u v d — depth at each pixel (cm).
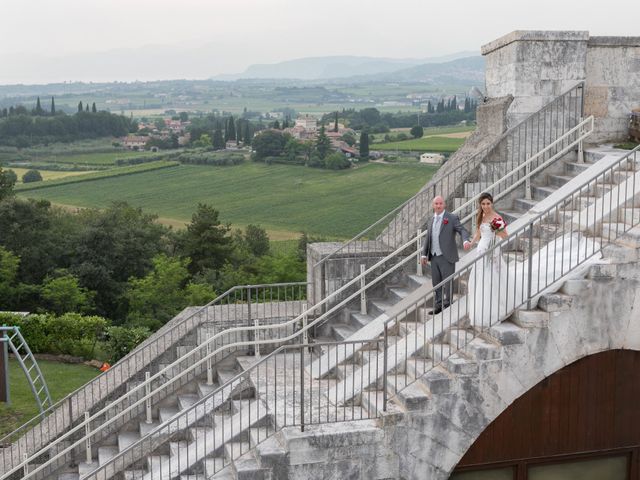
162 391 1380
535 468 1134
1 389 1592
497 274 1063
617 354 1130
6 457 1373
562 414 1120
